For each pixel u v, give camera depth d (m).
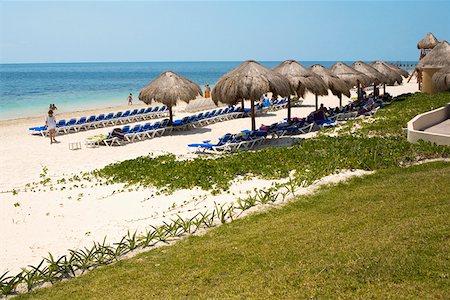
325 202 9.49
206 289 6.04
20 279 6.93
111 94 55.38
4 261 7.84
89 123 23.53
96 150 17.83
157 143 18.88
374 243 6.66
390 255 6.11
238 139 16.80
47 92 59.44
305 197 9.95
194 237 8.32
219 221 9.09
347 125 19.94
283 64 18.70
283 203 9.70
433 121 17.78
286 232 7.91
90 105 41.78
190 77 112.88
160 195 11.12
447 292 4.97
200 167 13.06
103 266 7.41
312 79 18.17
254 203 9.84
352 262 6.08
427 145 13.59
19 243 8.61
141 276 6.76
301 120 20.05
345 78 24.48
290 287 5.68
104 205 10.66
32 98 49.62
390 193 9.36
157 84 20.84
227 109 26.02
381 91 40.38
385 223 7.61
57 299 6.25
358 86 26.41
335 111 22.84
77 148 18.34
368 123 19.69
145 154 16.80
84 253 7.81
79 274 7.25
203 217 8.95
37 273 7.18
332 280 5.69
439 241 6.32
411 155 12.84
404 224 7.27
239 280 6.16
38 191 12.21
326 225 7.98
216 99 16.66
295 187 10.73
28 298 6.48
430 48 42.16
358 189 10.12
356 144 14.48
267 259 6.83
